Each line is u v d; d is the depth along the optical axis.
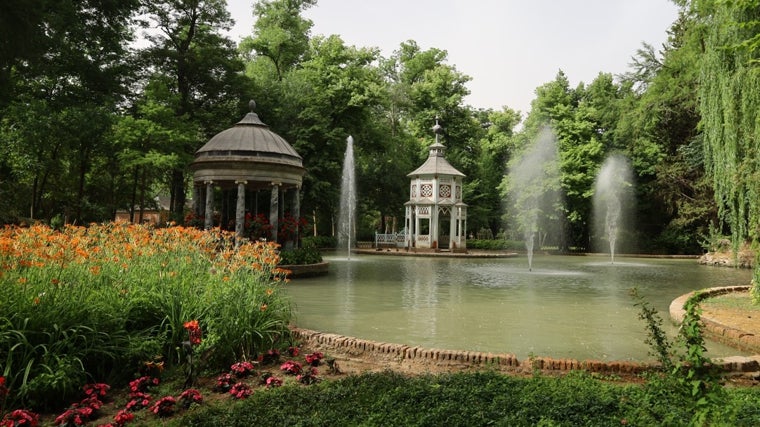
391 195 41.31
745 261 23.56
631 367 5.36
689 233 34.81
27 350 4.47
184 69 27.58
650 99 32.34
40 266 5.43
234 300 5.98
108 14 20.58
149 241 7.01
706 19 13.43
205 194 17.73
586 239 39.47
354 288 12.83
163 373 5.13
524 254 34.16
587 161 36.16
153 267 6.36
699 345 3.85
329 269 18.95
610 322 8.38
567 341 6.94
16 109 16.88
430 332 7.43
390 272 17.97
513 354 6.18
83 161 22.23
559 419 3.70
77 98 20.25
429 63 47.53
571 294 12.12
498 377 4.85
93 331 4.83
